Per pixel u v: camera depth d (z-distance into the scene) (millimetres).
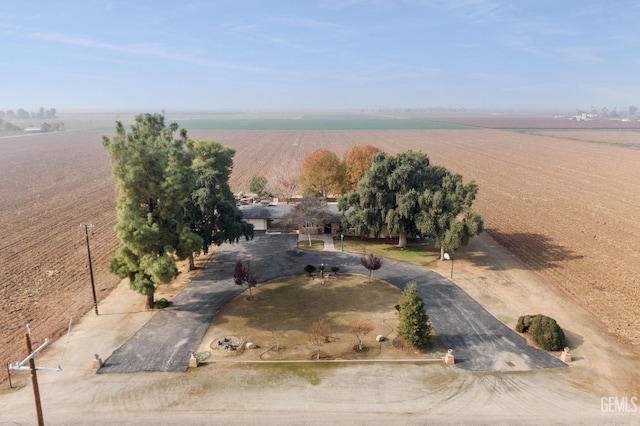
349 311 38375
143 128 47656
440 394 27297
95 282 44812
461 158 138625
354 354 31812
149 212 37750
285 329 35312
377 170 52125
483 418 25156
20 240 58562
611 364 30344
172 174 37031
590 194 86438
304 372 29578
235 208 50406
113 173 36219
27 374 29250
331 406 26219
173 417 25297
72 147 182375
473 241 57906
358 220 52406
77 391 27578
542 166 122250
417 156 54406
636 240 57906
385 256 52062
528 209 75125
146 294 37000
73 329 35250
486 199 83000
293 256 52000
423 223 48562
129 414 25562
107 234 61406
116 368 29984
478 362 30703
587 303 39781
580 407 25969
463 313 37938
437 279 45250
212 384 28297
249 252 53312
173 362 30703
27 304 39656
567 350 30969
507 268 48312
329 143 183500
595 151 156250
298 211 55188
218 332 34875
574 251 53812
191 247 37969
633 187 92625
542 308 38875
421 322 32031
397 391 27594
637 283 44094
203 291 42375
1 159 142750
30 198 84875
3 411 25625
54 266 49156
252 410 25875
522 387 27906
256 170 117812
